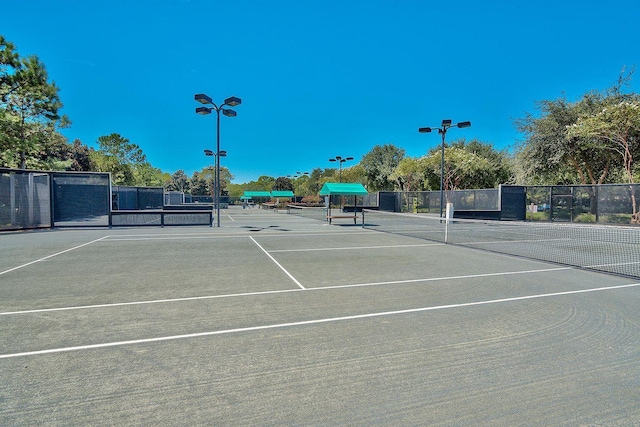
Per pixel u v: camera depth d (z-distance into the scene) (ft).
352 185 77.10
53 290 20.61
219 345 13.06
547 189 84.28
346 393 9.89
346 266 28.55
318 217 101.65
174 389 10.03
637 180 79.97
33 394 9.72
